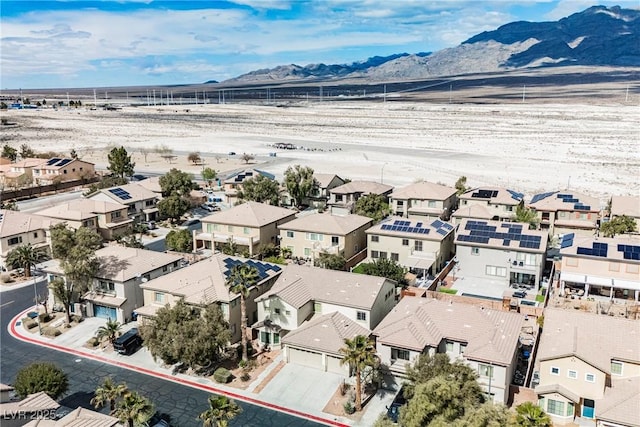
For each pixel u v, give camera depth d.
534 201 95.38
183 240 80.50
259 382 47.97
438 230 75.25
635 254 64.62
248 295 53.59
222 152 195.12
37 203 113.25
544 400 42.84
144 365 51.03
